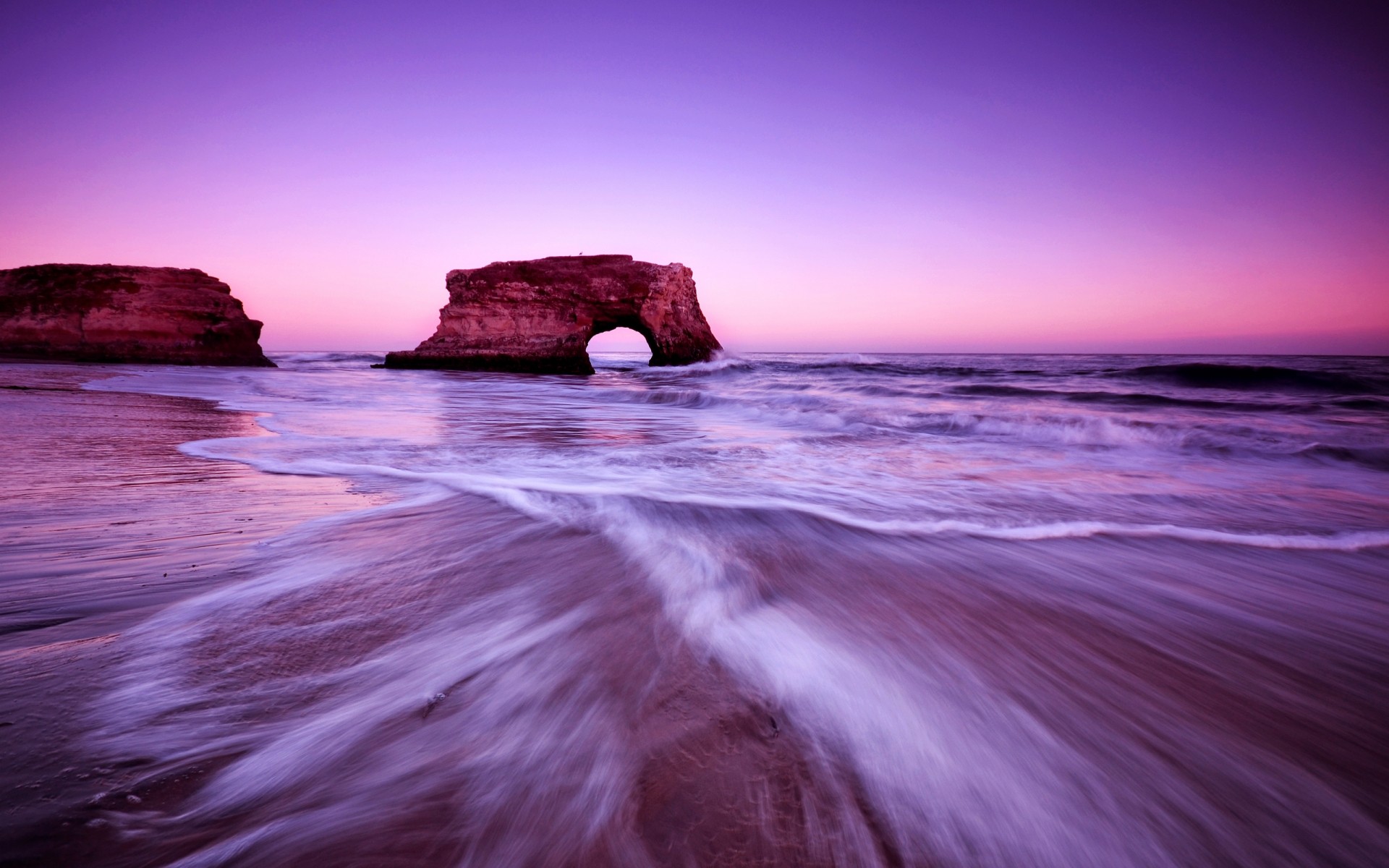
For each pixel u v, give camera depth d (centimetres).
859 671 208
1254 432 844
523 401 1576
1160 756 167
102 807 130
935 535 382
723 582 289
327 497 428
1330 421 1022
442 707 175
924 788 153
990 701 193
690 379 2744
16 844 118
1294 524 425
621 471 579
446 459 614
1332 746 174
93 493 419
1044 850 135
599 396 1773
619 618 242
